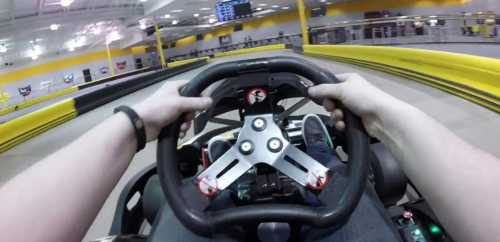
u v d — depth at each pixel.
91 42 40.81
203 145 1.50
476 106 4.41
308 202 0.95
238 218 0.85
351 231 0.95
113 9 26.08
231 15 29.69
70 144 0.66
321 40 28.73
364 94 0.78
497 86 4.19
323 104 0.89
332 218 0.83
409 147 0.64
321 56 16.78
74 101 9.73
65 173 0.56
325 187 0.88
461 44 13.13
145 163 4.00
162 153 0.88
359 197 0.85
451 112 4.39
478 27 14.03
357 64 11.40
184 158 1.56
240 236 0.95
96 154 0.63
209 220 0.86
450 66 5.39
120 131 0.72
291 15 42.00
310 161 0.88
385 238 0.94
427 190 0.58
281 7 38.25
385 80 7.60
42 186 0.53
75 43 38.69
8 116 18.38
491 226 0.45
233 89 0.93
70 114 9.45
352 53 12.02
